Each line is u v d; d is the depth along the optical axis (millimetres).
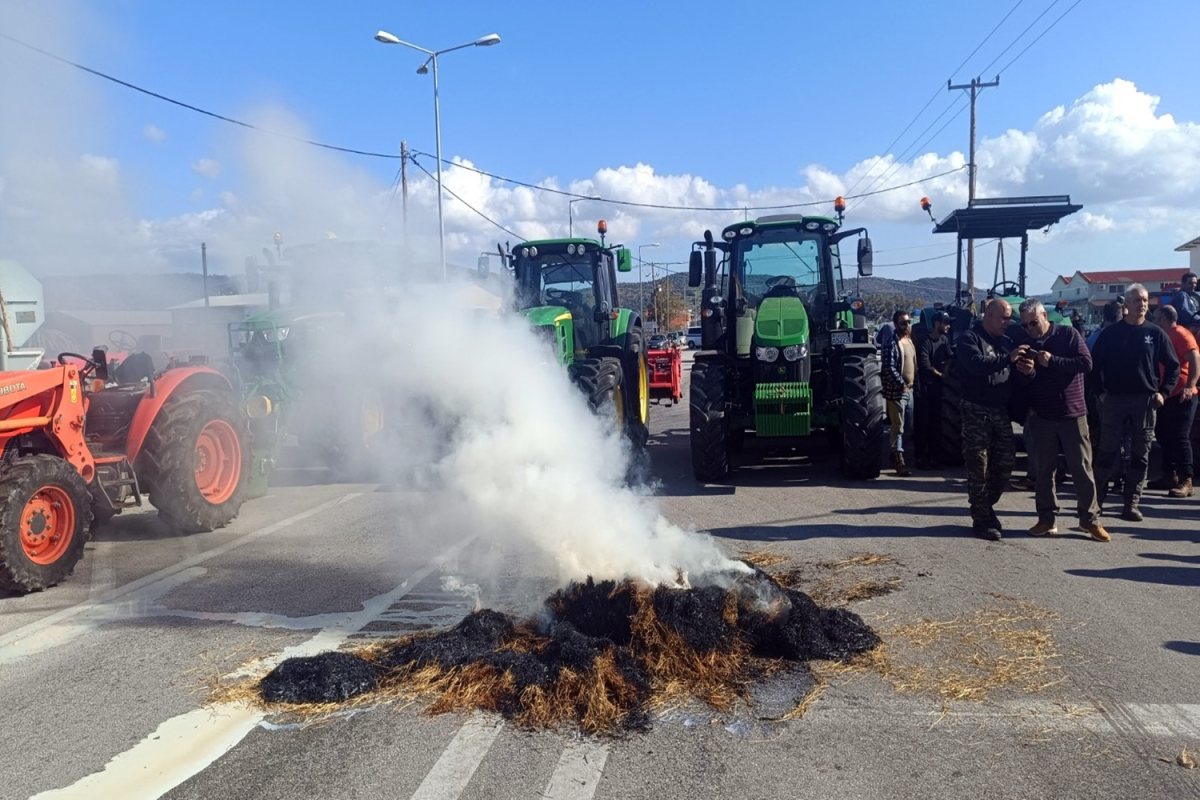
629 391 10844
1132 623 4496
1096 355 6824
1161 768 3092
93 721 3652
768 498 7965
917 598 4953
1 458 5711
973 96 30312
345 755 3312
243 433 7711
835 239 9547
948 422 8953
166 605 5211
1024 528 6578
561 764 3209
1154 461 9305
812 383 9336
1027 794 2947
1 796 3076
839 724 3475
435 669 3975
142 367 7668
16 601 5367
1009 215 12344
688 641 4016
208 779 3160
